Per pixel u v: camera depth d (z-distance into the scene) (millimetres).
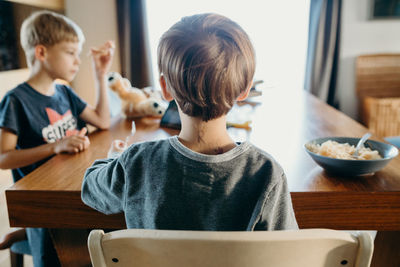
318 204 817
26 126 1258
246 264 493
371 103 3254
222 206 569
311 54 3576
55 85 1463
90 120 1465
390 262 995
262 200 562
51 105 1338
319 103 1869
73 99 1478
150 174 597
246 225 573
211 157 577
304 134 1275
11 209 865
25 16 3096
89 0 3746
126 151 645
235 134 1282
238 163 582
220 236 480
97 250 509
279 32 3693
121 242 503
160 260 510
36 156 1131
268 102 1911
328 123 1435
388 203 814
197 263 501
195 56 549
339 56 3631
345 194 808
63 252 991
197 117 593
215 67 550
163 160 596
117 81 1611
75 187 856
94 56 1474
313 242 480
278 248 480
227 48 556
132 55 3707
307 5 3600
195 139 608
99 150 1150
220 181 571
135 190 609
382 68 3617
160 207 578
